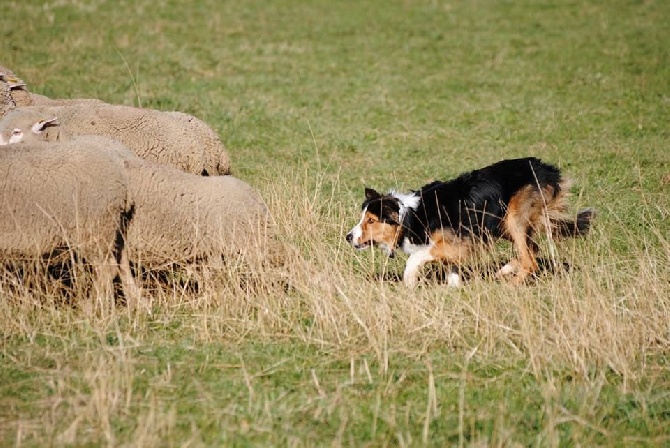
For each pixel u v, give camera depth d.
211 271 11.71
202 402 9.08
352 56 29.86
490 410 9.05
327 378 9.71
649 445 8.47
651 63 27.81
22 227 10.59
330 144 20.86
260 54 29.80
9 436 8.32
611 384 9.63
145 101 23.36
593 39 31.28
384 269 12.65
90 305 10.84
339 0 38.62
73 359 9.92
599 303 10.53
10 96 14.67
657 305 10.96
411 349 10.35
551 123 22.34
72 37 29.80
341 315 10.70
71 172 10.80
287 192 15.27
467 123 22.72
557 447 8.23
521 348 10.36
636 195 16.75
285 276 11.73
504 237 13.13
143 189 11.33
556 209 13.06
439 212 12.67
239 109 23.41
